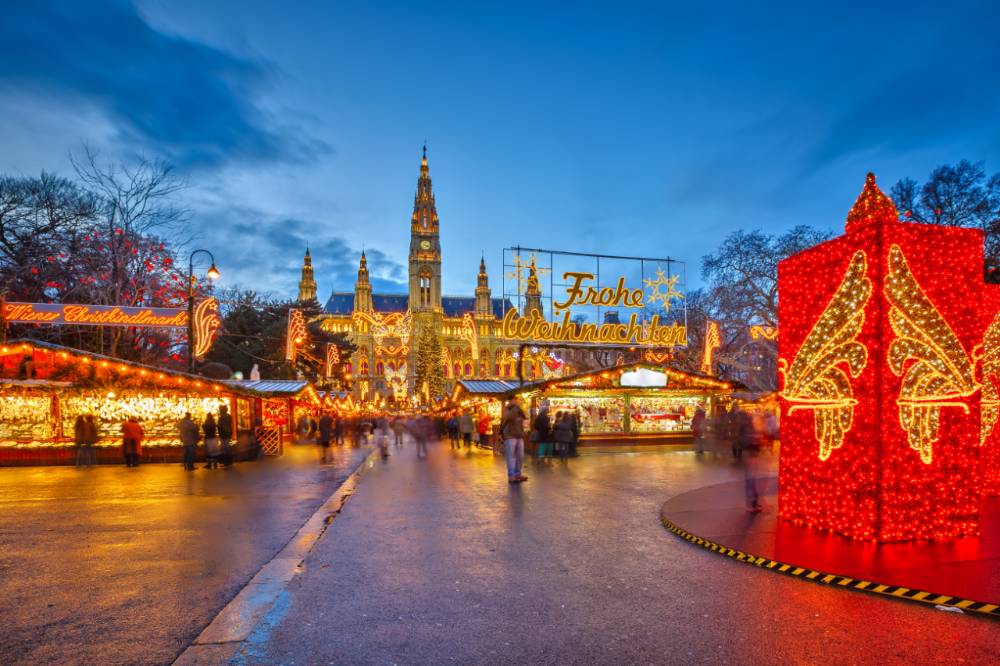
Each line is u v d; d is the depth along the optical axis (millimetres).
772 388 47906
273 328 47031
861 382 7805
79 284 31234
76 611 5480
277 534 8703
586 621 5203
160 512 10570
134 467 19109
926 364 7801
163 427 21562
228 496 12531
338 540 8273
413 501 11602
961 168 36781
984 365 10578
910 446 7641
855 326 7957
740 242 43344
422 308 143375
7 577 6551
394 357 140500
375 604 5656
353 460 21578
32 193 31797
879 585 5820
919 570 6246
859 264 7992
